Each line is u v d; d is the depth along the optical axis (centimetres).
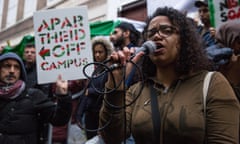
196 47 223
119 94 211
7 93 366
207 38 362
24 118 363
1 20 1738
